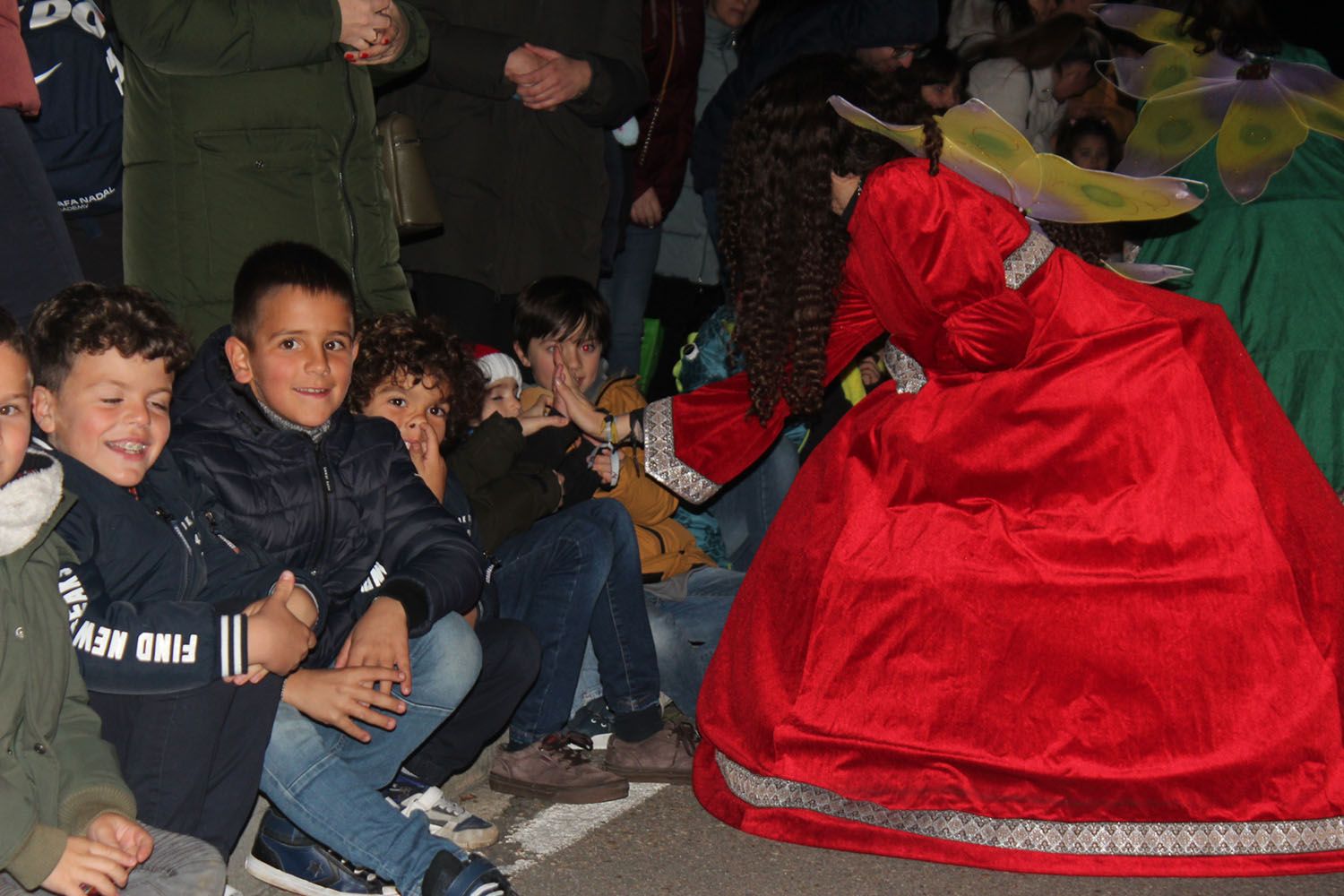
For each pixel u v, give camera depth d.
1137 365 3.28
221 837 2.72
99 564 2.59
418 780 3.29
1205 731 3.17
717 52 5.91
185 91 3.33
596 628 3.71
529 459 3.85
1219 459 3.25
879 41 5.38
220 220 3.38
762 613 3.44
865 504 3.33
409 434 3.31
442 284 4.39
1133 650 3.19
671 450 3.79
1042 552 3.23
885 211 3.19
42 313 2.59
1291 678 3.18
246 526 2.87
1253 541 3.21
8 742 2.38
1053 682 3.21
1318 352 5.30
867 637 3.28
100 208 3.47
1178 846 3.18
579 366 4.11
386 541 3.07
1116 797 3.18
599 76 4.38
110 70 3.38
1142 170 4.26
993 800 3.22
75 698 2.52
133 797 2.49
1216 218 5.39
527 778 3.57
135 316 2.58
